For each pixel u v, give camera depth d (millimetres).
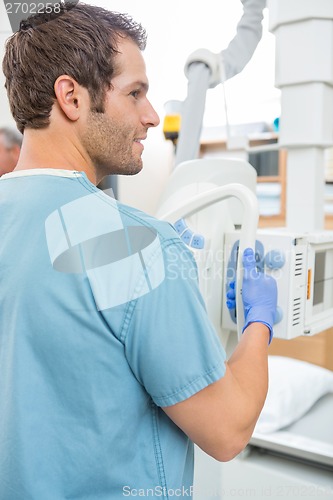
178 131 1041
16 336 505
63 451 505
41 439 504
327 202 1764
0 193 563
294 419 1134
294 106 963
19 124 576
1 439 518
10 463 505
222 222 877
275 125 1077
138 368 499
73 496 515
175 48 950
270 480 1004
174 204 915
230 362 587
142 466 534
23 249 518
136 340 484
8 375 513
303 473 1000
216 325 876
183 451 573
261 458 1058
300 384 1211
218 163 923
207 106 1080
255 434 1057
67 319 491
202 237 825
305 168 1005
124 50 544
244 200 755
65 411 506
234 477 1042
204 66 957
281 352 1516
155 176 1185
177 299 491
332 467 990
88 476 509
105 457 506
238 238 857
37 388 505
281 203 1637
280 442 1027
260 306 715
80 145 556
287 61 935
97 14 541
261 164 1683
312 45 903
